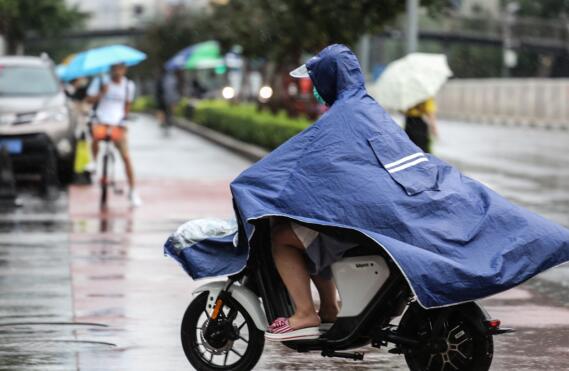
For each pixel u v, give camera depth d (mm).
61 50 159500
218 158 50469
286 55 52625
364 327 12258
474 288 11469
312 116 59906
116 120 30562
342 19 43250
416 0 41406
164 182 38281
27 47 152375
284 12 45938
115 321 16703
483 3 191125
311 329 12492
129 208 30625
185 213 29594
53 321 16672
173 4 134250
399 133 12359
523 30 167000
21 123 34938
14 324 16438
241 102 94125
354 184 11961
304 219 11914
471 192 12258
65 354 14695
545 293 19500
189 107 89000
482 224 11891
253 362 13094
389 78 26234
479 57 188625
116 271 20891
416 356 12438
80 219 28312
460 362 12258
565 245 11789
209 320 13062
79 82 41656
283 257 12500
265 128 50469
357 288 12203
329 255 12227
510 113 95312
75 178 38656
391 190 11938
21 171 35406
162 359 14438
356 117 12297
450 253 11688
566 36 168625
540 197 35281
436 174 12234
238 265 12594
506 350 15047
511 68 186125
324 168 12086
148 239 24938
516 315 17500
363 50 64125
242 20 53094
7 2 77062
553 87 88688
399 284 12062
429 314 12242
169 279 20094
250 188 12250
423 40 165750
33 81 37625
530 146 61844
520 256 11680
